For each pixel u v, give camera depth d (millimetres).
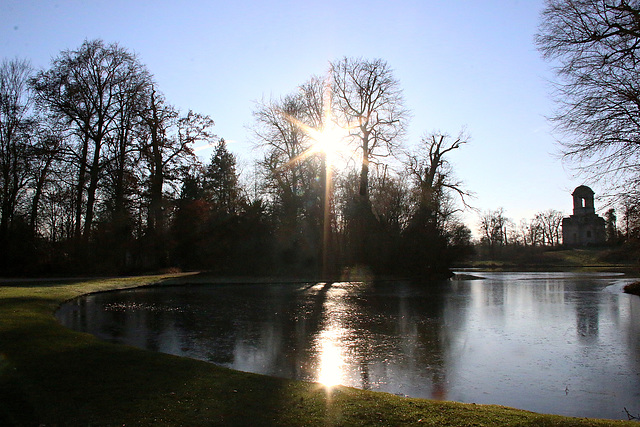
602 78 18391
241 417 5676
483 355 10695
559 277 43281
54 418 5566
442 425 5480
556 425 5508
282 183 38719
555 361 10172
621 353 10969
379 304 21000
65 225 38844
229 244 36938
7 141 32844
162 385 6934
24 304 15336
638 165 18578
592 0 17969
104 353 8938
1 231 32188
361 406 6141
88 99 33188
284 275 37344
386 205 41875
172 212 41969
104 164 33344
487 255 87812
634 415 6926
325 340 12281
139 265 37844
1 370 7539
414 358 10367
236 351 10836
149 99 35531
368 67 41031
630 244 25344
